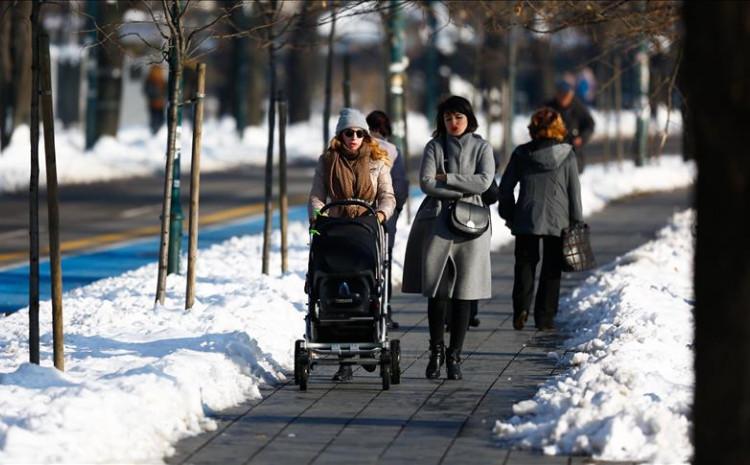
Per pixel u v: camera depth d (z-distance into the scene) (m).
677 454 21.89
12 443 21.12
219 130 140.38
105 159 102.69
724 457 16.14
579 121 61.88
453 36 147.25
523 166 36.97
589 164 106.25
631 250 56.00
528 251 37.12
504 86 86.94
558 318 39.12
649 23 38.22
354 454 22.89
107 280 44.78
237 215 73.31
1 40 94.94
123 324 34.00
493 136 135.62
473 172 30.00
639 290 38.56
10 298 44.12
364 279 28.14
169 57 36.62
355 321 28.27
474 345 34.53
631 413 23.16
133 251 57.91
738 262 15.95
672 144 128.12
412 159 117.69
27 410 23.00
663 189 88.44
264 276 43.19
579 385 26.62
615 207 76.56
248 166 111.44
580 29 46.75
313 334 28.45
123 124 181.88
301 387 28.39
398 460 22.45
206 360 27.97
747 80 15.76
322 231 28.62
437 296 30.09
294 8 51.66
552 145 36.62
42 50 26.50
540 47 119.12
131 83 182.00
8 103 103.44
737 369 16.05
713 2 15.84
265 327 33.50
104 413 22.89
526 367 31.34
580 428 23.25
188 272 35.75
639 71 94.31
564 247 36.31
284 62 193.62
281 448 23.30
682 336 31.97
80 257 55.62
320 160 29.88
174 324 33.84
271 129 44.75
